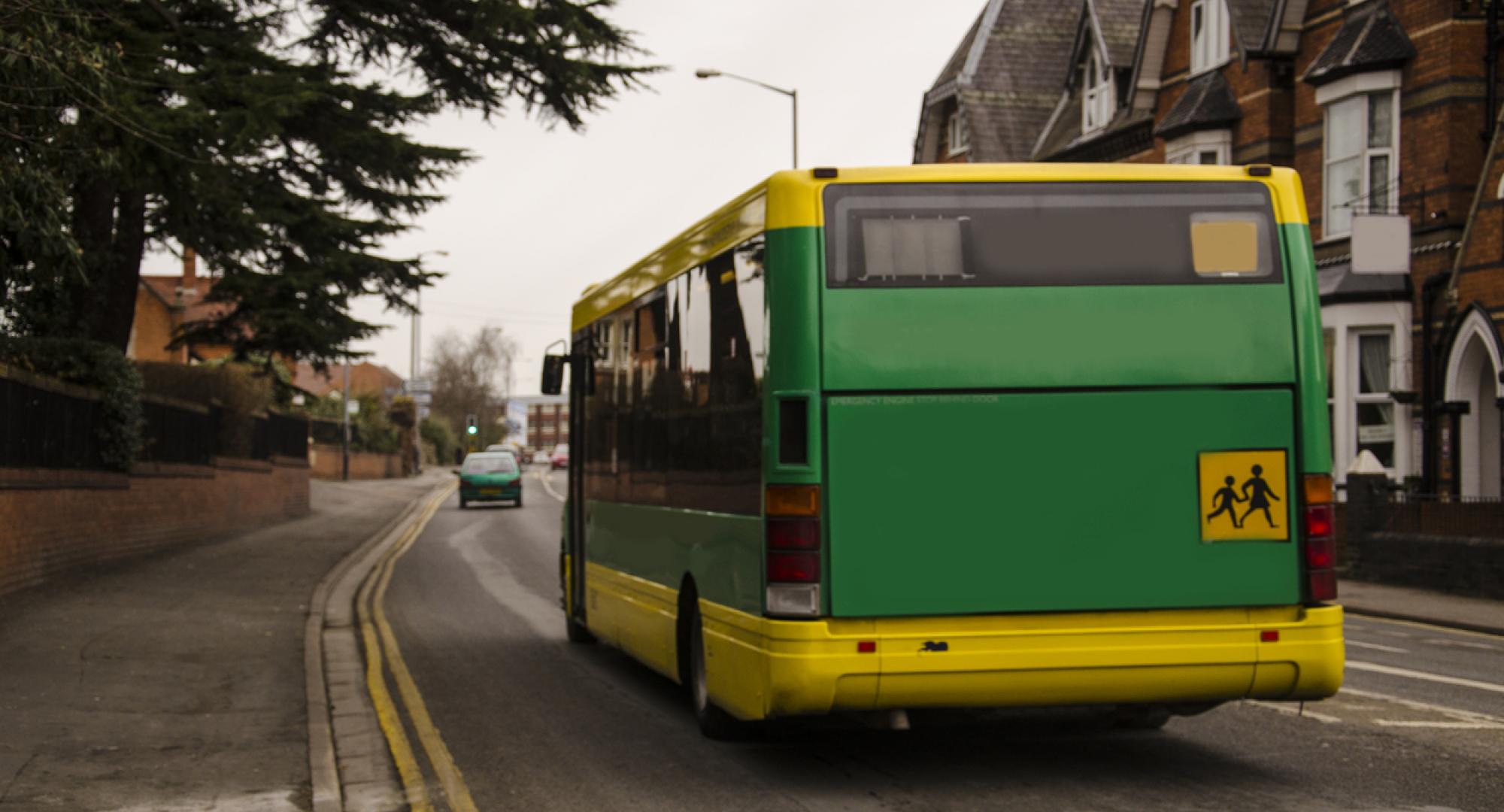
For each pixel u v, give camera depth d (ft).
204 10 71.92
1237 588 25.57
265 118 65.98
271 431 114.62
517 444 511.81
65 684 36.96
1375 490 76.33
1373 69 86.94
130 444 71.26
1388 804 24.59
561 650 48.29
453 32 79.61
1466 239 78.69
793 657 24.59
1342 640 25.80
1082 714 27.14
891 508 25.04
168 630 47.60
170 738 31.01
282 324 78.74
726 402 28.30
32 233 41.68
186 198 65.21
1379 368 86.63
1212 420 25.72
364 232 82.69
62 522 61.46
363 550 90.33
